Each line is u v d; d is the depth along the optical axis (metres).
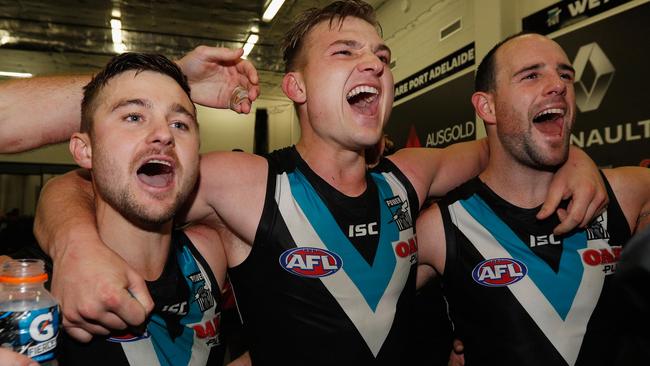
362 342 1.27
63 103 1.22
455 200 1.70
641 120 3.36
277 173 1.38
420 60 6.08
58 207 1.18
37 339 0.78
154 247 1.19
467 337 1.55
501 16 4.66
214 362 1.29
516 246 1.56
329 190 1.38
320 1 6.38
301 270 1.29
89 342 1.11
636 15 3.43
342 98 1.36
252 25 7.19
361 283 1.32
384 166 1.57
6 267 0.80
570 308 1.47
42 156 9.99
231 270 1.39
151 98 1.09
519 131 1.58
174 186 1.11
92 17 6.88
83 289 0.91
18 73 9.30
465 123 5.18
